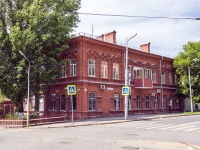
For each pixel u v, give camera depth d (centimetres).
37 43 2727
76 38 3102
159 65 4331
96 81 3216
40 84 2864
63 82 3234
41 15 2706
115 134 1703
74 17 3130
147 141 1395
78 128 2162
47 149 1158
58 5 2952
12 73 2733
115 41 3697
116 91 3497
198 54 4266
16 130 2134
